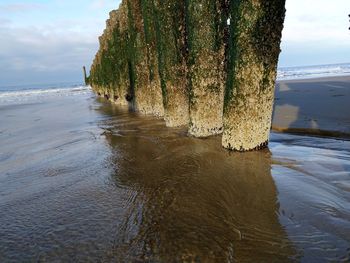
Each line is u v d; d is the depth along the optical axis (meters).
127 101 16.39
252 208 3.74
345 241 2.94
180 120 8.49
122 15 14.49
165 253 3.07
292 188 4.11
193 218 3.67
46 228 3.81
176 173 5.12
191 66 6.62
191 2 6.22
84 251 3.25
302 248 2.92
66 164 6.37
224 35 6.42
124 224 3.70
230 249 3.04
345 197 3.73
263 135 5.58
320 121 7.80
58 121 13.58
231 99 5.48
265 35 4.95
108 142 7.98
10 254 3.33
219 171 4.94
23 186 5.35
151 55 10.11
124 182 5.02
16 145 8.91
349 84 16.92
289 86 18.62
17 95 46.72
